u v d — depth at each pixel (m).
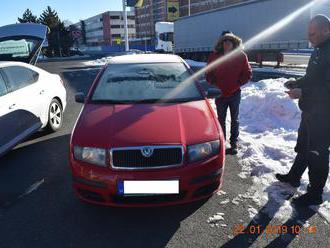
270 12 19.83
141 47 66.19
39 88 6.16
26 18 71.12
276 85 9.94
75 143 3.52
